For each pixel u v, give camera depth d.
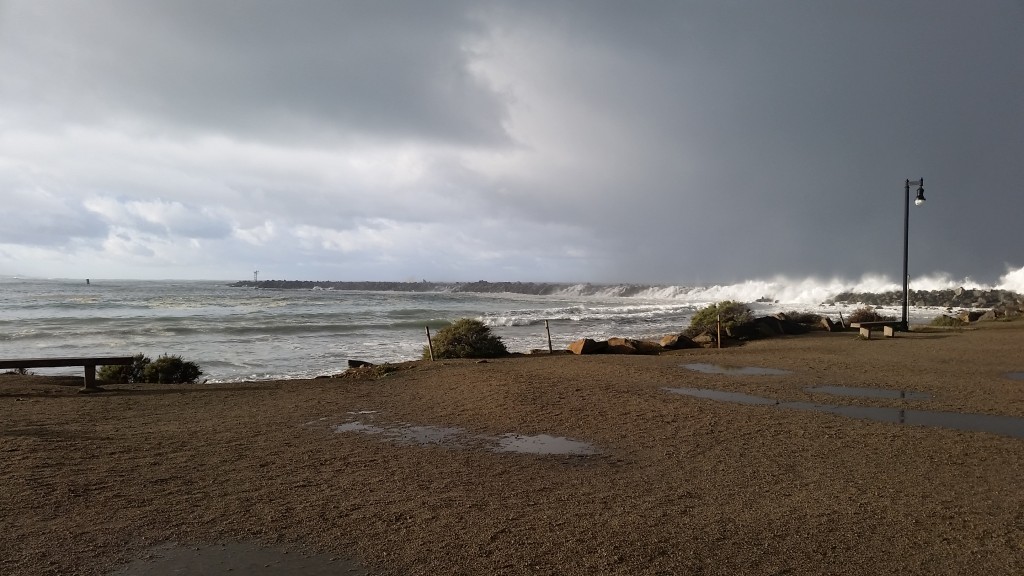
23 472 5.95
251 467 6.28
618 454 6.80
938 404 9.81
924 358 16.17
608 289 154.00
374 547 4.14
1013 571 3.70
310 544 4.21
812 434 7.70
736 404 9.94
